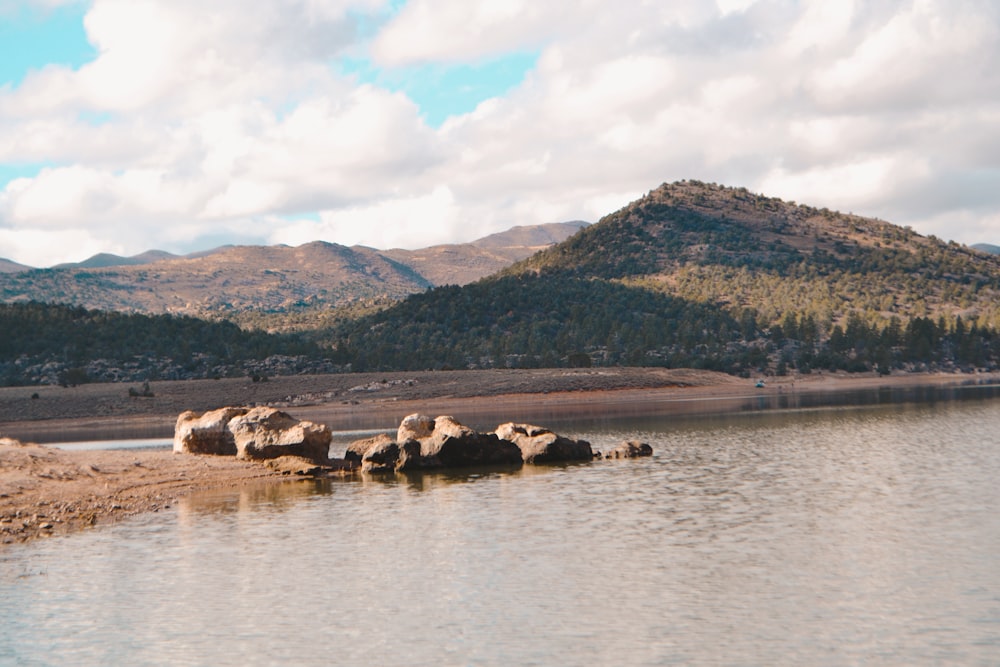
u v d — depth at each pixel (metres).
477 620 26.27
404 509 44.81
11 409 145.12
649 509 42.97
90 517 42.62
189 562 33.62
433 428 65.25
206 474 57.25
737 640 24.09
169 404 151.25
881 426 86.19
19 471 51.47
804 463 58.94
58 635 25.59
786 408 122.12
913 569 30.20
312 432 64.31
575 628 25.36
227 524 41.16
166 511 44.97
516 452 65.25
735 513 41.28
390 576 31.20
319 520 42.03
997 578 28.83
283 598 28.78
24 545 36.72
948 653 22.80
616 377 177.62
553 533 37.72
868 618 25.50
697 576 30.23
